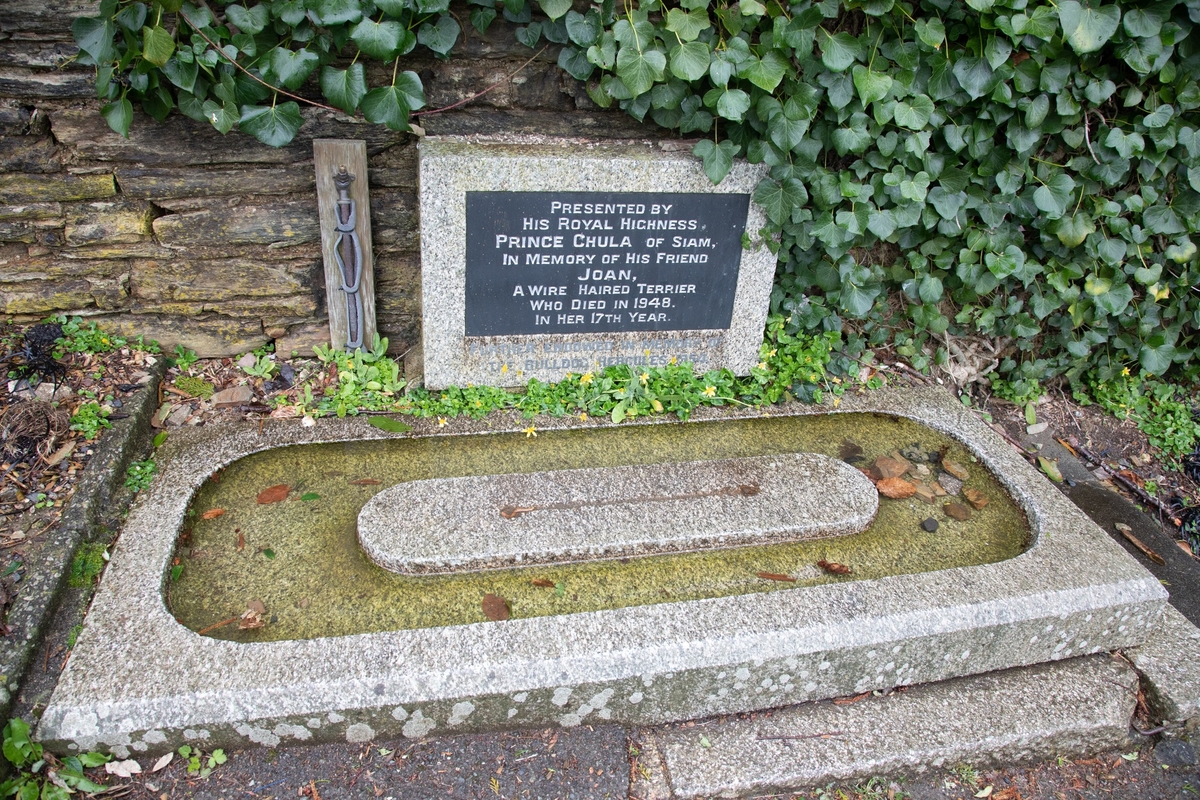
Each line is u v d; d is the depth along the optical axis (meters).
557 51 3.28
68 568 2.60
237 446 3.27
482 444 3.48
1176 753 2.66
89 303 3.45
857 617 2.60
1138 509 3.64
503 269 3.45
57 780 2.16
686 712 2.55
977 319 4.07
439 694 2.32
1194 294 4.12
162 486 3.00
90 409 3.15
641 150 3.43
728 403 3.84
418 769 2.32
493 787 2.29
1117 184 3.82
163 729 2.21
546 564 2.87
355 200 3.37
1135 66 3.37
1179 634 2.92
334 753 2.34
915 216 3.64
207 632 2.53
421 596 2.72
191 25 2.88
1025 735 2.54
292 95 3.09
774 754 2.45
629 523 2.96
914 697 2.66
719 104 3.19
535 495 3.06
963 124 3.54
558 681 2.38
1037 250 3.95
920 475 3.52
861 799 2.43
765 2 3.17
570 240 3.45
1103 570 2.88
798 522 3.03
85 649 2.34
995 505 3.37
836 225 3.59
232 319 3.62
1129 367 4.39
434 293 3.44
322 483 3.19
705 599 2.65
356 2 2.90
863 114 3.39
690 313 3.78
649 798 2.33
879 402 3.93
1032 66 3.34
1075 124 3.63
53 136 3.09
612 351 3.79
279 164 3.32
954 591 2.73
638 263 3.58
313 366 3.74
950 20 3.31
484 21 3.09
